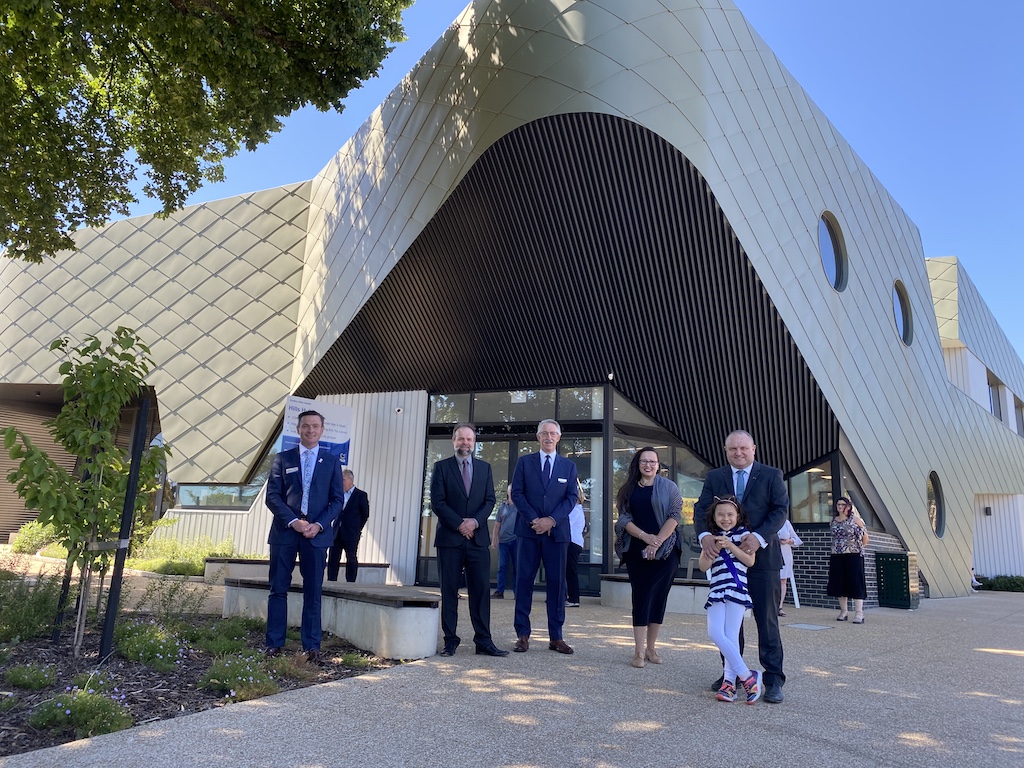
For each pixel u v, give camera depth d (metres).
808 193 12.80
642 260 11.77
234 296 17.92
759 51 12.16
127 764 3.20
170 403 17.91
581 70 10.61
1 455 22.55
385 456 14.75
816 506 13.23
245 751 3.42
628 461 13.38
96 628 6.03
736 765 3.41
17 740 3.47
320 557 5.73
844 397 12.88
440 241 12.76
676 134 10.51
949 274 23.89
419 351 14.41
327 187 16.69
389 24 10.29
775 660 4.69
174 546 15.26
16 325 21.12
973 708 4.61
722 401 13.11
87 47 7.74
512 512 11.70
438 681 4.92
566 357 13.32
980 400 24.62
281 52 8.82
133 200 11.14
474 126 11.70
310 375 15.77
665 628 7.90
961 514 17.86
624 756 3.49
